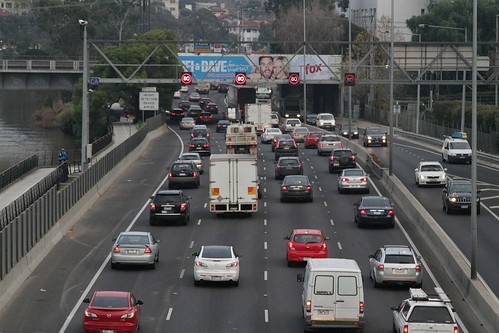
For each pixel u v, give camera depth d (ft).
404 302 162.20
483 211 314.96
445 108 624.59
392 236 273.13
